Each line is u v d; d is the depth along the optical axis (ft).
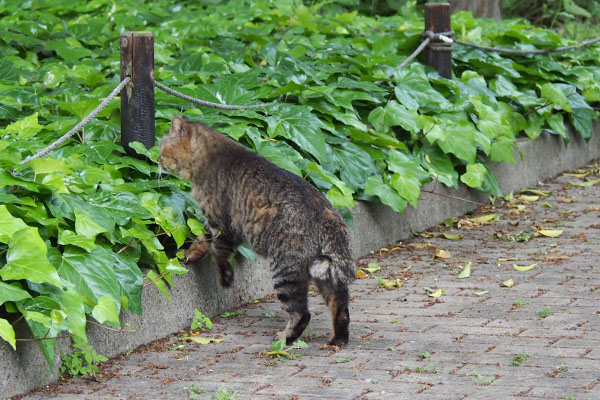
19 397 17.75
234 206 21.84
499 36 43.57
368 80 33.96
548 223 32.40
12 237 18.10
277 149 27.09
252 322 22.90
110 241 21.29
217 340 21.29
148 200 22.82
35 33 40.91
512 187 36.88
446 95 35.96
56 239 20.68
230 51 39.99
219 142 22.56
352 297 24.50
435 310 23.09
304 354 20.06
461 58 39.60
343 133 30.78
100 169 23.06
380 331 21.52
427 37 36.76
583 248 28.99
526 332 20.99
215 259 22.84
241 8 49.60
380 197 28.43
